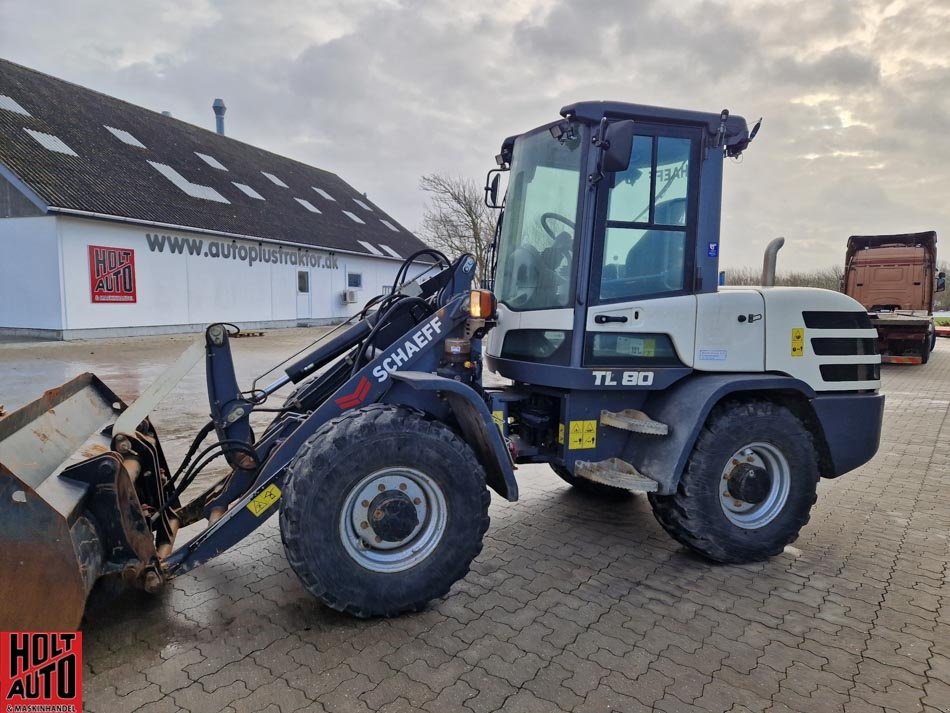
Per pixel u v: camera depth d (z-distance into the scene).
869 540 3.79
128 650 2.47
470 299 3.13
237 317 19.14
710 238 3.46
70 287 14.41
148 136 20.88
